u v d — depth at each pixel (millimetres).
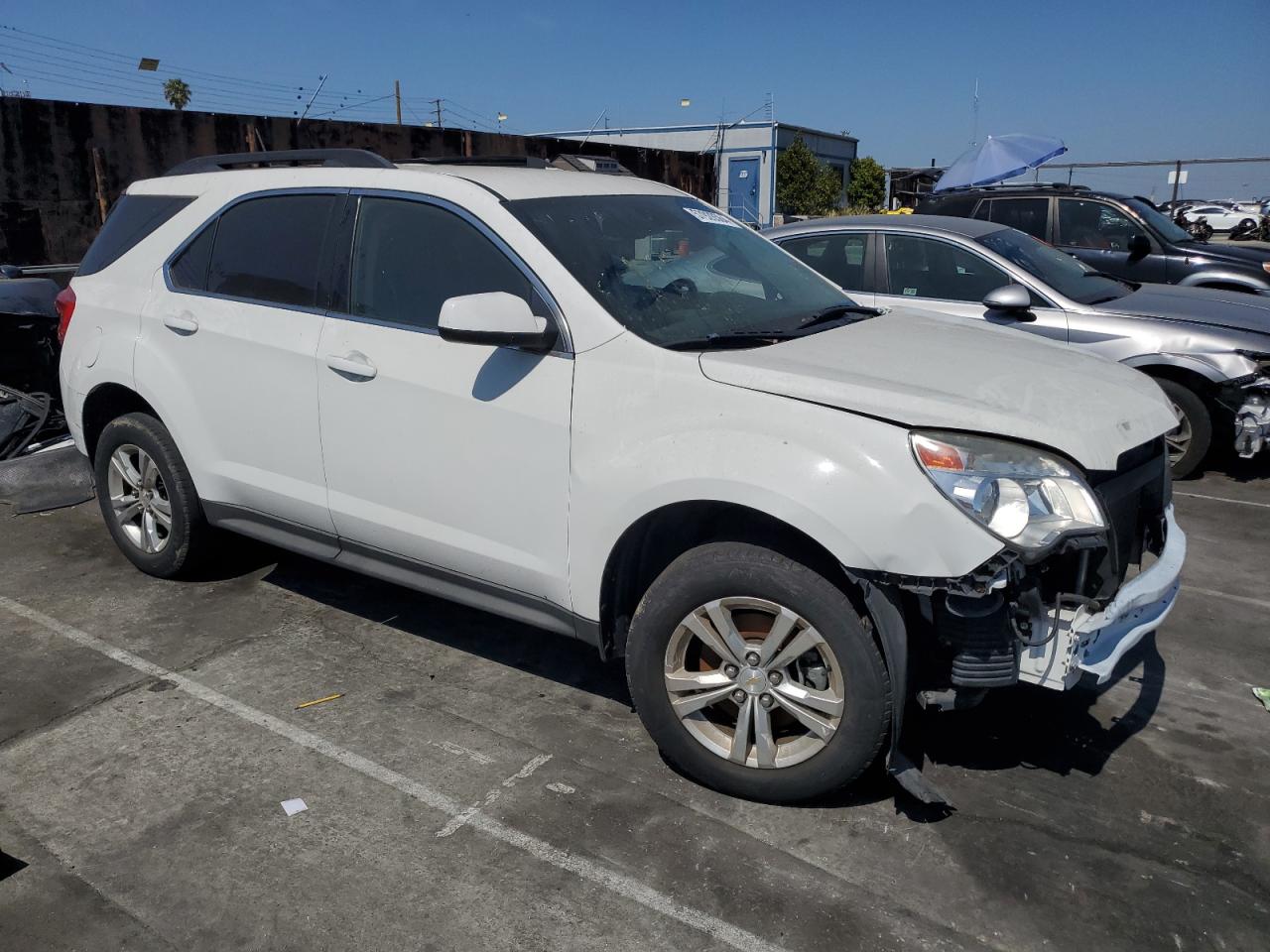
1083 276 6891
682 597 3027
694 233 3965
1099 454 2814
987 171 13906
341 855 2852
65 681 3838
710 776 3123
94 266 4730
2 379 6555
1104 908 2652
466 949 2512
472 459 3406
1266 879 2768
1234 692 3816
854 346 3328
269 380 3932
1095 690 3793
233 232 4180
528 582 3389
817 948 2516
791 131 34531
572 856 2854
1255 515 5875
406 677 3896
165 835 2936
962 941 2537
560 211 3576
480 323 3055
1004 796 3133
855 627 2805
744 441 2861
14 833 2941
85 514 5750
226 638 4215
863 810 3068
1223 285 9070
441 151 17391
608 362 3148
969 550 2641
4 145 12484
